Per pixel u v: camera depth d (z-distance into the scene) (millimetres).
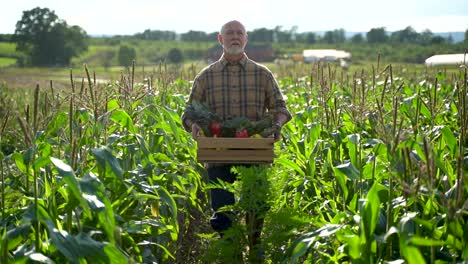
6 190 4895
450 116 8070
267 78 6078
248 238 5594
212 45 121312
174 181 5930
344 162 6102
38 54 108000
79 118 5051
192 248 6805
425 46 89625
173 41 143125
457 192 3412
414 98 7516
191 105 5852
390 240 3873
